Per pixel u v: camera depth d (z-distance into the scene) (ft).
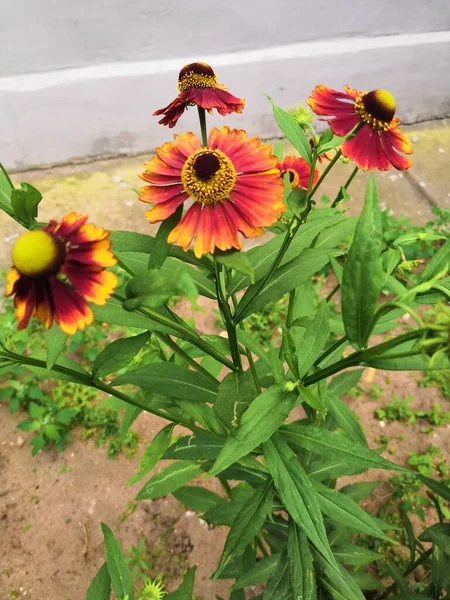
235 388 0.70
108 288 0.52
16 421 1.67
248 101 2.44
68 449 1.62
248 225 0.59
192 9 2.12
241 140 0.66
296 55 2.36
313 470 1.00
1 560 1.42
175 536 1.45
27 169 2.42
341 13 2.31
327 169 0.80
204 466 1.02
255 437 0.64
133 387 1.71
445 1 2.42
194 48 2.25
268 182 0.62
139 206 2.29
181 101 0.70
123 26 2.10
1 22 1.99
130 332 1.03
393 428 1.67
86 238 0.54
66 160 2.43
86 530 1.47
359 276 0.55
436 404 1.69
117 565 0.87
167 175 0.64
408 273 1.86
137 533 1.46
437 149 2.63
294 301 0.98
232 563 1.16
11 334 1.77
